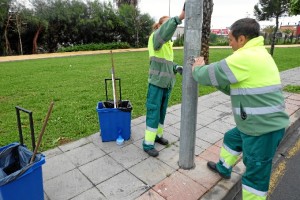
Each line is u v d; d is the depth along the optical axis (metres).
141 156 3.34
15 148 2.34
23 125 4.52
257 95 2.01
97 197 2.60
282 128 2.04
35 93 6.93
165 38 2.82
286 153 3.81
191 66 2.62
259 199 2.23
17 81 8.76
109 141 3.76
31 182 2.10
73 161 3.24
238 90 2.09
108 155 3.38
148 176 2.92
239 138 2.61
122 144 3.67
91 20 28.36
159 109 3.26
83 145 3.66
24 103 5.92
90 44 27.39
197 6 2.45
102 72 10.58
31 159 2.12
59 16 26.81
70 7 27.89
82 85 7.93
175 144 3.68
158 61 3.05
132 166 3.12
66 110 5.31
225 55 17.17
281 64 12.18
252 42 2.02
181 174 2.95
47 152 3.47
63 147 3.61
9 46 24.78
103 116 3.57
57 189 2.72
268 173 2.17
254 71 1.97
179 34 29.98
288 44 31.55
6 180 1.91
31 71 11.16
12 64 14.43
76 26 28.14
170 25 2.70
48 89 7.43
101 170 3.04
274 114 2.02
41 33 27.03
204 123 4.53
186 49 2.61
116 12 30.97
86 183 2.81
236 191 2.85
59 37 28.36
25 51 27.22
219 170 2.86
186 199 2.54
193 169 3.04
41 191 2.23
